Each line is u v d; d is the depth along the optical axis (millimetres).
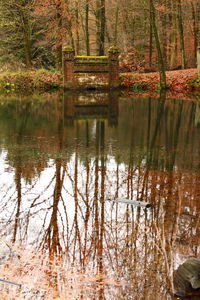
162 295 3041
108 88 22922
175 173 6340
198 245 3848
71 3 24156
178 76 22469
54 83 23984
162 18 30531
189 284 3049
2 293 3045
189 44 32438
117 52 22578
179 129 10312
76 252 3727
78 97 18953
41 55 28500
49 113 13445
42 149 7984
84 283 3197
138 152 7797
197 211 4707
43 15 24953
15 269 3396
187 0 26688
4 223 4414
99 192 5430
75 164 6848
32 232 4184
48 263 3516
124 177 6113
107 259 3594
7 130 10164
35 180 5945
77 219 4531
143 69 27844
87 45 26562
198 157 7418
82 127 10672
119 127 10641
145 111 13633
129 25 31781
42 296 3021
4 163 6863
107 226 4336
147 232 4168
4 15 26469
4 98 18656
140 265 3477
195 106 14758
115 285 3170
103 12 24609
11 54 27922
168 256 3635
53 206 4941
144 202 4941
